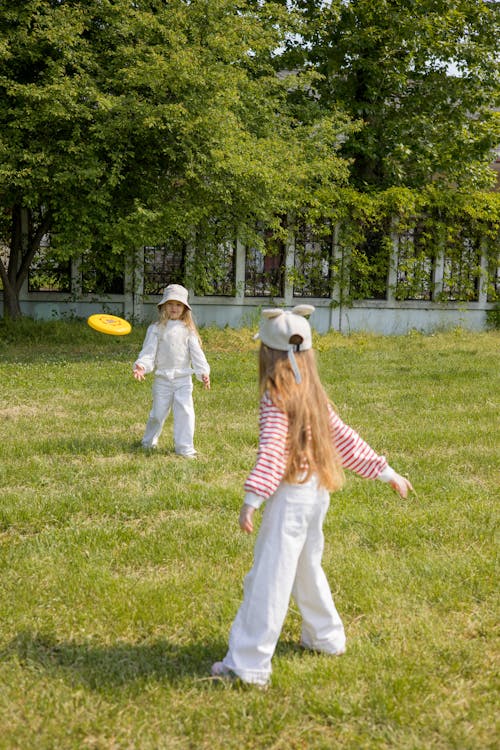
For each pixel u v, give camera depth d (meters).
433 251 19.14
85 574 4.16
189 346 6.75
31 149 12.58
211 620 3.71
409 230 19.05
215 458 6.68
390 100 18.05
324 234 17.39
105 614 3.75
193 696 3.09
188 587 4.04
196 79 12.46
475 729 2.90
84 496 5.51
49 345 13.86
